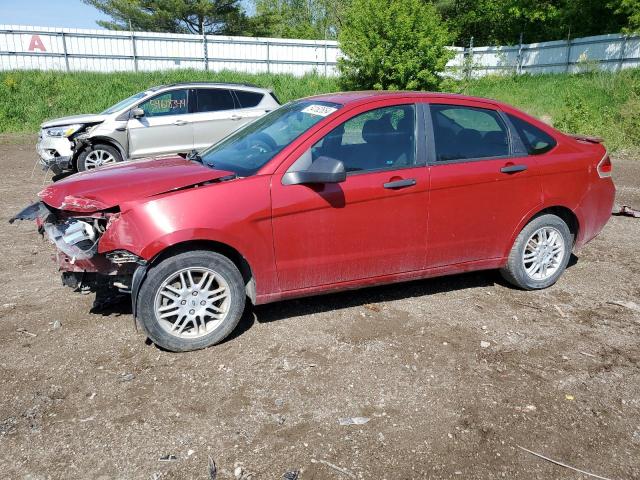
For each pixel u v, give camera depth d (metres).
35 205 4.14
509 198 4.72
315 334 4.18
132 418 3.17
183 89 10.78
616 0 24.69
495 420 3.21
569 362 3.88
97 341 4.04
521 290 5.14
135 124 10.34
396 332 4.24
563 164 4.94
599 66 23.92
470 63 27.72
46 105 20.05
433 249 4.53
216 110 10.96
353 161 4.18
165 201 3.69
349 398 3.39
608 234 7.07
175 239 3.64
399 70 19.53
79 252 3.72
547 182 4.87
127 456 2.87
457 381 3.60
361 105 4.29
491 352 3.98
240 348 3.96
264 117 4.98
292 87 24.67
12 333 4.14
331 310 4.60
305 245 4.05
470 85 25.73
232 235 3.79
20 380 3.52
